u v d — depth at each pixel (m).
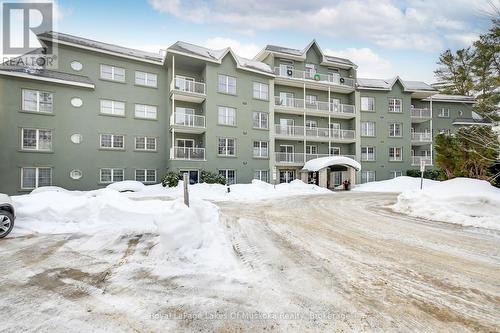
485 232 7.33
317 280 4.02
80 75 20.06
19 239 6.10
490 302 3.39
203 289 3.66
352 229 7.73
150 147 22.55
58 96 19.03
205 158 22.41
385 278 4.13
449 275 4.27
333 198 16.80
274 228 7.79
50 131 18.75
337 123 31.08
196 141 24.20
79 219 7.50
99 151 20.36
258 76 25.73
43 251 5.30
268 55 28.20
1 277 4.06
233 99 24.00
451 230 7.59
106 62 21.00
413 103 33.09
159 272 4.23
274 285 3.82
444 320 2.97
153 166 22.48
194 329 2.76
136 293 3.54
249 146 24.67
